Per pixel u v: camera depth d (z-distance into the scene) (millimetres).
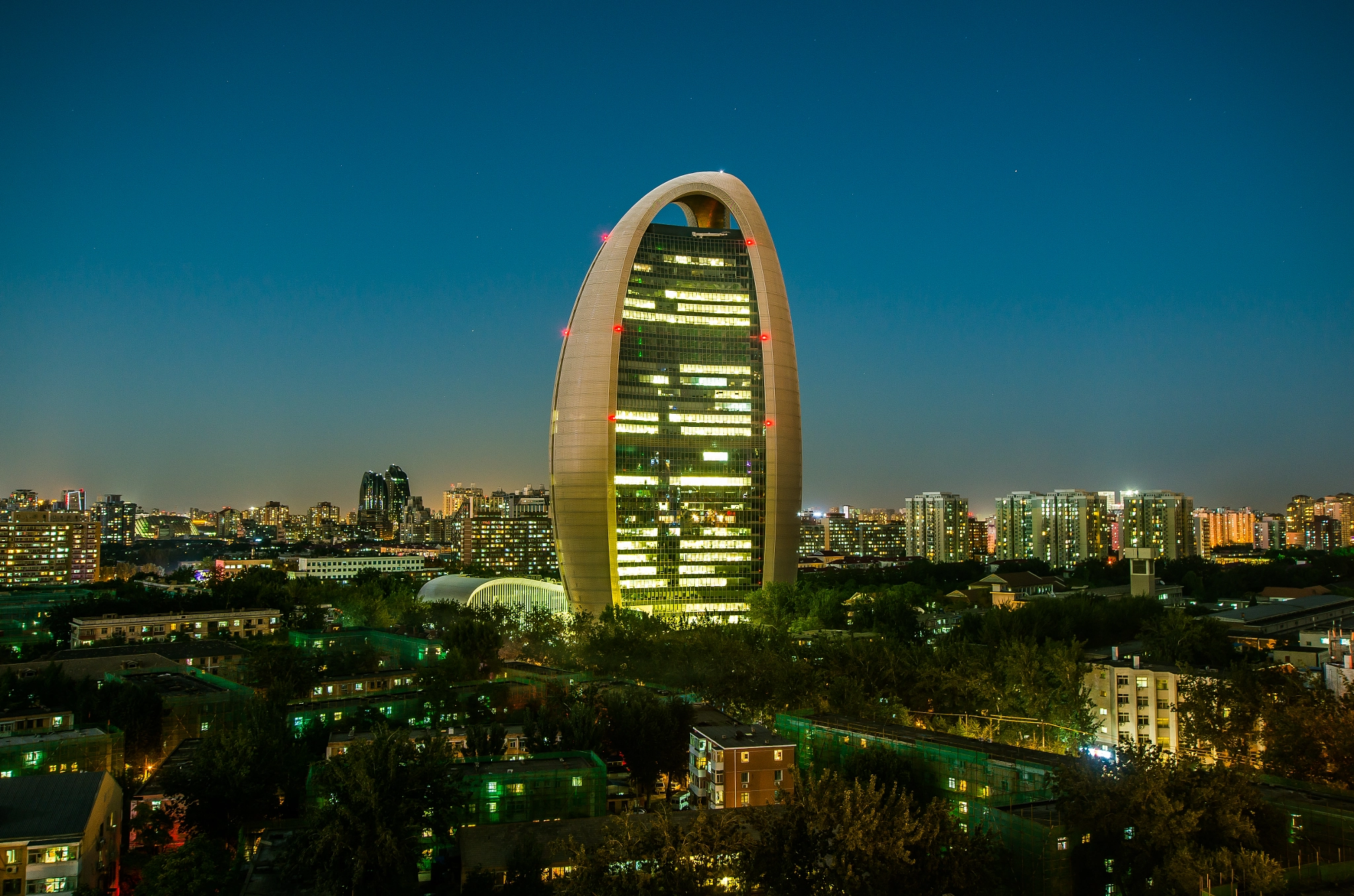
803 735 171500
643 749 171750
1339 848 119375
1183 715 176750
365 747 132000
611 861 105750
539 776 145875
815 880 106375
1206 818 115375
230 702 197000
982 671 199250
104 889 133750
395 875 124500
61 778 135500
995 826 120875
